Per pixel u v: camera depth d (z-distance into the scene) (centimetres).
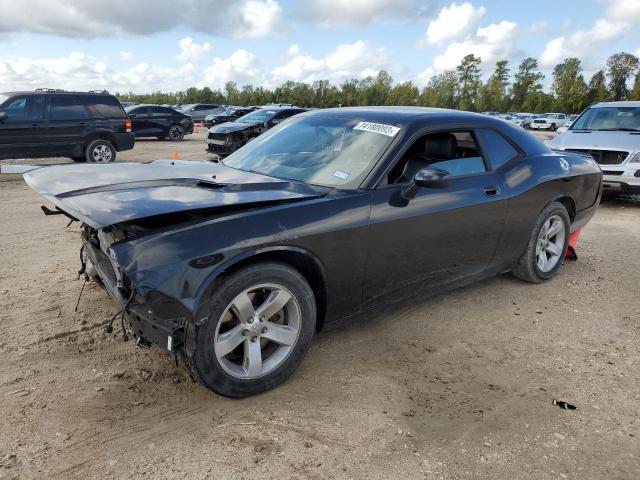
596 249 615
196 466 234
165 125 2264
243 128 1495
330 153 358
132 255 248
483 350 355
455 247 376
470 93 9919
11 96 1147
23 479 221
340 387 302
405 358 340
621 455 252
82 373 305
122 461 236
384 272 334
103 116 1249
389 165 333
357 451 247
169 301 249
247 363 282
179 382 300
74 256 527
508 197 407
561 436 264
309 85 8950
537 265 468
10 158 1154
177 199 273
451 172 377
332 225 298
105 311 389
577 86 8375
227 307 265
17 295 417
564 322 405
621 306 440
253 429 261
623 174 829
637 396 304
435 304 431
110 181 312
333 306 318
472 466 240
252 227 271
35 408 271
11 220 686
